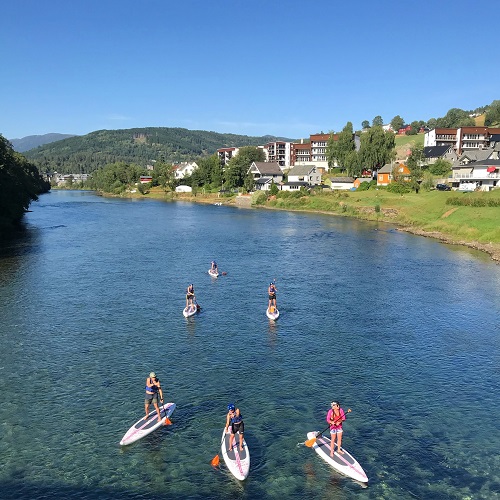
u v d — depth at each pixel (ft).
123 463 69.05
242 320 129.49
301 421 80.28
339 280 174.60
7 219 298.97
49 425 77.82
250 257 219.20
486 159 458.09
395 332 121.49
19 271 183.52
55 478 65.62
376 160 545.44
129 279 173.37
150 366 99.86
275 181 642.63
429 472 68.03
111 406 83.92
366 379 95.40
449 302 147.43
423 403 86.48
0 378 93.40
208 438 75.36
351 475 66.64
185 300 147.54
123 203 579.89
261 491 63.98
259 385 92.38
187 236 287.48
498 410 84.69
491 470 68.49
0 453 70.44
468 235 264.93
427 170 538.47
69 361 101.71
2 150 304.09
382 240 270.46
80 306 139.74
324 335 118.93
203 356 105.29
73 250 232.53
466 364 102.94
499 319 131.95
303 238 279.69
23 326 122.31
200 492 63.52
